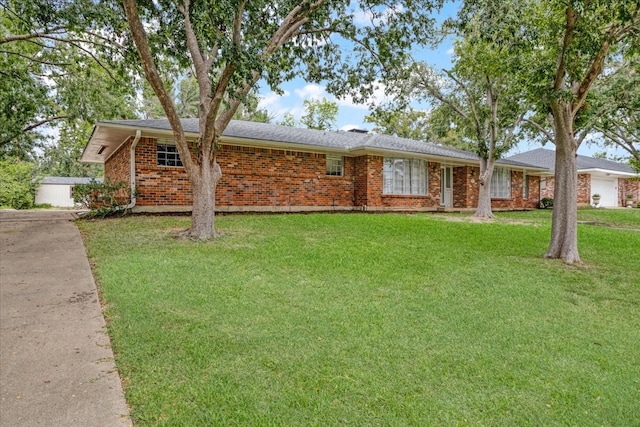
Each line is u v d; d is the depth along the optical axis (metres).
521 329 4.07
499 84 13.83
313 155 14.95
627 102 10.88
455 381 2.94
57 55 14.09
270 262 6.23
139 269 5.52
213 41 7.10
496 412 2.57
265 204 13.85
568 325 4.27
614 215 18.52
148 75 6.98
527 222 13.75
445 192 19.39
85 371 2.83
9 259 6.20
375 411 2.49
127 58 10.09
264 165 13.84
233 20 6.77
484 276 6.02
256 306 4.32
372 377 2.91
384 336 3.68
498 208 20.66
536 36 6.50
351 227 10.32
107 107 15.58
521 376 3.07
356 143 16.00
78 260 6.14
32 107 15.10
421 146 18.25
